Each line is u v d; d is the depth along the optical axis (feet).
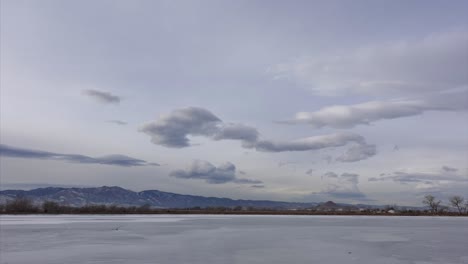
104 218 313.94
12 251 92.43
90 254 87.61
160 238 126.41
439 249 98.73
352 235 142.00
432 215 463.01
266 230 169.99
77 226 191.21
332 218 362.12
